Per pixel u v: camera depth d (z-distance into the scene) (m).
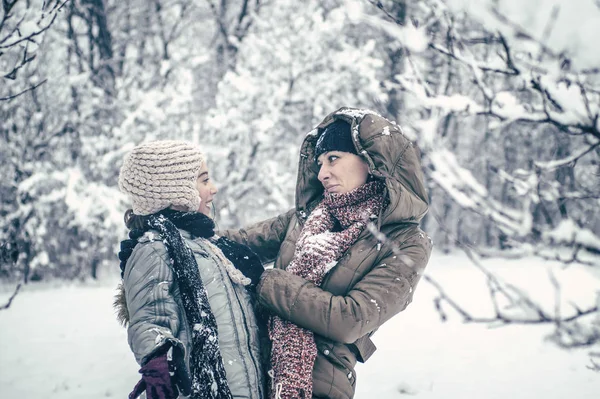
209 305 1.92
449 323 7.72
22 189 12.38
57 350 6.39
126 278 1.96
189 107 13.05
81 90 13.91
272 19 13.09
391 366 5.59
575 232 1.62
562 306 5.61
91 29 16.16
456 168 1.77
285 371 1.97
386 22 2.02
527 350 6.10
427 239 2.22
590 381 4.86
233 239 2.61
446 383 4.92
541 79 1.96
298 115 13.38
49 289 12.62
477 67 2.10
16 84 11.84
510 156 12.01
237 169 13.09
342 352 2.07
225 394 1.84
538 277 11.84
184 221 2.08
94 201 12.69
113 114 13.67
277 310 2.02
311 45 12.48
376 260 2.13
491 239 17.31
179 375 1.78
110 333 7.33
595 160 2.22
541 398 4.44
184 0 16.55
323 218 2.27
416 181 2.24
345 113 2.31
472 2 1.74
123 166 2.13
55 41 14.25
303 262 2.14
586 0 1.58
